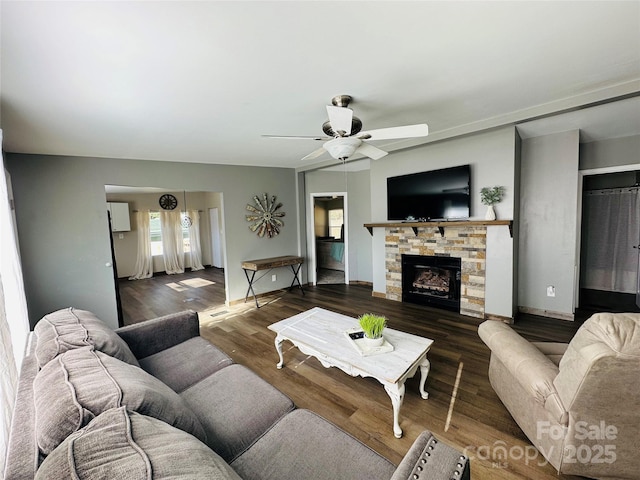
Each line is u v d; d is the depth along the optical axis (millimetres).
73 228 3648
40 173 3449
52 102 2137
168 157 4117
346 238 6012
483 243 3641
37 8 1190
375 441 1827
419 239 4238
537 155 3709
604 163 3736
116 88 1980
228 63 1742
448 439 1815
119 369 1283
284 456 1231
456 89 2248
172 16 1304
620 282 4562
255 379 1797
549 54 1775
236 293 5008
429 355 2848
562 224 3598
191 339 2424
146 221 7633
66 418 904
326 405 2182
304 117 2697
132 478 659
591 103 2439
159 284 6738
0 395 1186
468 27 1484
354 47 1629
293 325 2674
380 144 3955
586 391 1298
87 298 3750
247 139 3389
